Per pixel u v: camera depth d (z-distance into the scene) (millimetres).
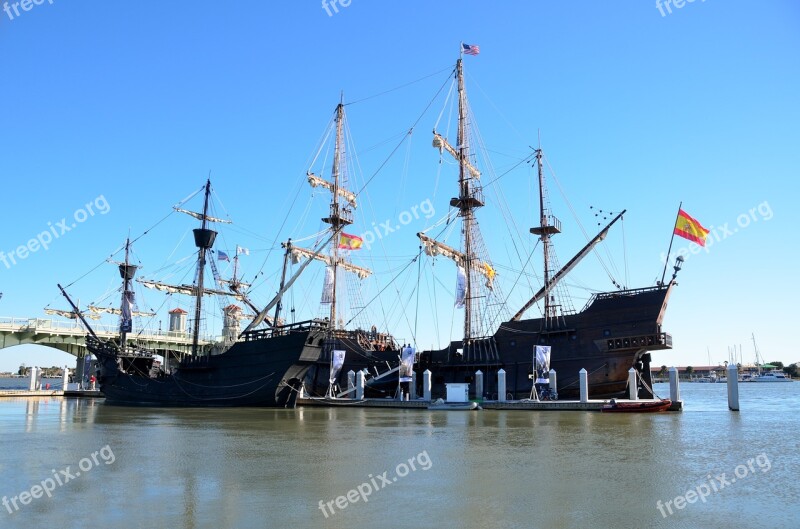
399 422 42531
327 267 83875
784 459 24281
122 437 32312
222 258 86438
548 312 65125
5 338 90438
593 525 14266
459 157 77312
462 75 79062
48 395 95812
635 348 55312
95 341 75188
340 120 83188
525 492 17781
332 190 81812
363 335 78438
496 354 64250
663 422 41844
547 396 56594
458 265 77688
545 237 70000
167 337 106000
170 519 14641
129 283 73438
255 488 18250
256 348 59469
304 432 35188
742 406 67438
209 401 62062
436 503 16344
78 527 13945
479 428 37500
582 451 26688
